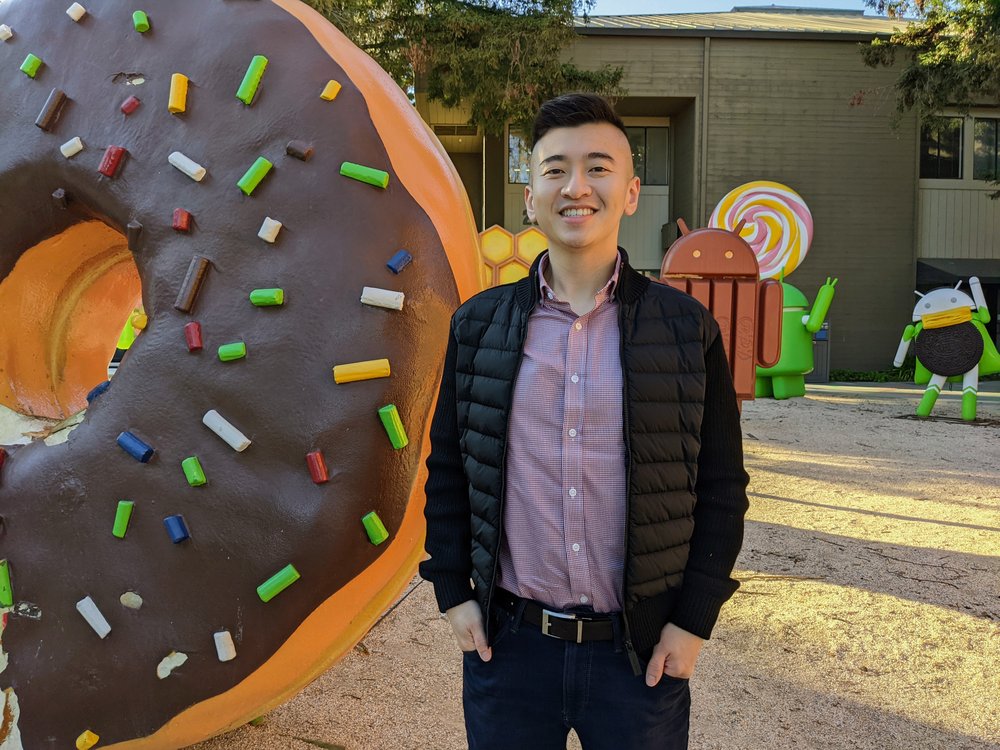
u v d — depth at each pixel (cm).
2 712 185
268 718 269
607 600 145
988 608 368
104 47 200
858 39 1791
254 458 175
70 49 203
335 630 185
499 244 450
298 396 174
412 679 301
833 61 1805
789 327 1198
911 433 882
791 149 1819
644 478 140
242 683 179
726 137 1800
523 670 148
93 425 185
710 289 433
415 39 1324
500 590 151
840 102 1817
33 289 232
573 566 143
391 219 183
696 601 145
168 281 182
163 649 179
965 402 979
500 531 147
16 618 185
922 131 1927
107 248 239
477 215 2105
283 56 191
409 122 203
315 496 173
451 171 210
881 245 1864
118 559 180
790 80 1802
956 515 532
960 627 347
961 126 1934
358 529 176
